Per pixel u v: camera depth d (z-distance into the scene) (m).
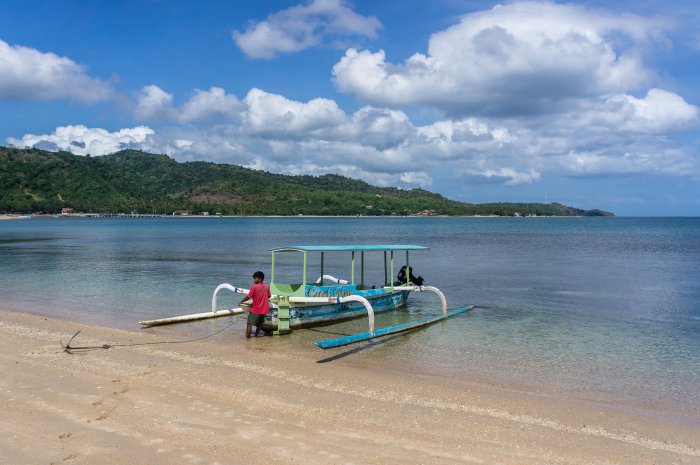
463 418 8.68
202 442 7.32
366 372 11.34
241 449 7.11
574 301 22.00
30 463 6.57
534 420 8.71
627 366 12.30
